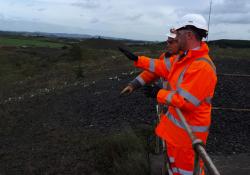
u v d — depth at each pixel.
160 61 4.51
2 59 47.91
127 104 12.25
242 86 13.69
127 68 23.41
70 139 10.00
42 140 10.66
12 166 9.02
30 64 39.91
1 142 11.25
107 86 16.84
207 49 3.93
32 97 18.19
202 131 3.96
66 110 13.73
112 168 7.43
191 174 4.07
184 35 3.96
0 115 14.75
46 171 8.33
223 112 10.47
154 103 11.89
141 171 6.75
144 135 8.37
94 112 12.38
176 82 3.97
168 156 4.20
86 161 8.21
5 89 23.88
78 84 19.69
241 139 8.46
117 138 7.97
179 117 3.74
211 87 3.85
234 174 6.39
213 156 7.41
